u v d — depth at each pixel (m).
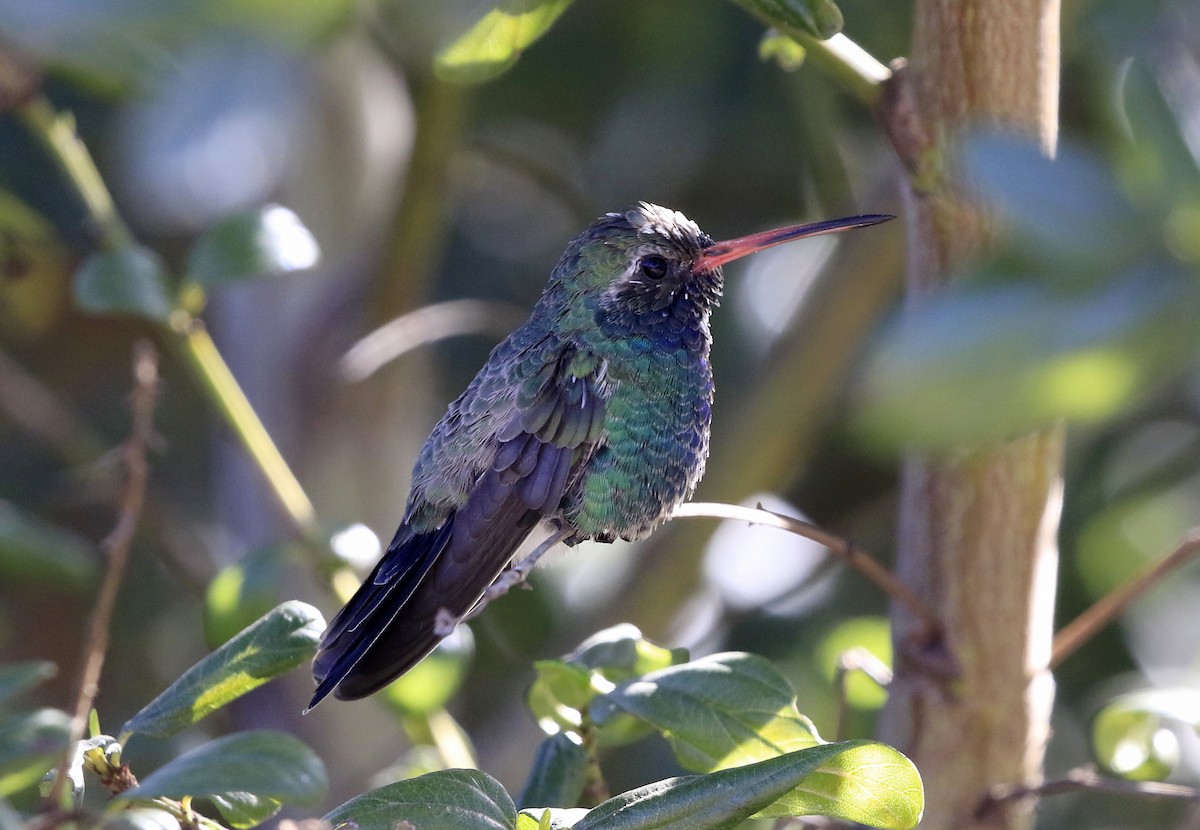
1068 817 9.30
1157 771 5.54
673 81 10.99
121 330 12.01
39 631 10.95
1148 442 8.98
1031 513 5.14
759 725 4.54
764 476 9.43
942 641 5.23
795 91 10.00
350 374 8.80
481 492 6.22
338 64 9.35
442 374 12.41
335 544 6.57
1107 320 1.71
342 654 5.56
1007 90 4.59
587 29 11.01
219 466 11.16
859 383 1.88
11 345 11.97
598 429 6.44
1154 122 1.93
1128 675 9.08
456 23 2.08
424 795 4.04
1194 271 1.75
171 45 1.75
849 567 9.95
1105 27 3.26
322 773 3.92
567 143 11.79
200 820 4.19
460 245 12.71
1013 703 5.27
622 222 6.95
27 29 1.67
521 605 10.53
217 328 10.64
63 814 3.63
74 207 11.53
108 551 5.00
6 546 7.38
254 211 6.54
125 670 11.25
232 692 4.51
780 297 11.21
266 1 1.72
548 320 6.79
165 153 1.74
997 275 1.81
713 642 9.72
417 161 9.05
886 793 4.15
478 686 10.78
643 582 9.34
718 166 11.46
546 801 4.96
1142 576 5.21
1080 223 1.82
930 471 5.23
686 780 3.95
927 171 4.62
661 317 6.79
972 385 1.72
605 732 5.37
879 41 8.70
